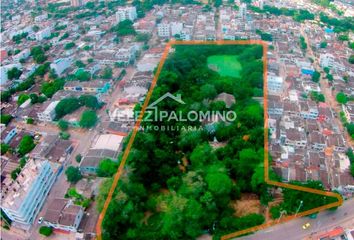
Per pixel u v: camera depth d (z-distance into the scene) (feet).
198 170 404.77
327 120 563.48
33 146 521.24
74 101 606.96
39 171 414.82
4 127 576.61
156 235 357.61
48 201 427.74
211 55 648.79
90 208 410.31
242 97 542.16
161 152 431.02
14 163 487.20
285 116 559.79
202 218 365.61
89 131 566.77
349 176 429.38
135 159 419.95
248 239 358.64
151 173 428.15
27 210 386.93
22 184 399.44
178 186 399.44
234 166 421.18
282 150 469.57
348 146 508.53
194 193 376.07
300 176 422.41
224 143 475.31
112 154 473.26
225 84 550.77
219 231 363.56
